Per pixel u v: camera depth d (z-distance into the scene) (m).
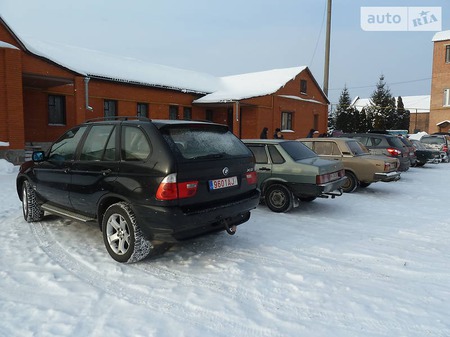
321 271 4.01
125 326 2.90
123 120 4.46
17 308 3.16
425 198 8.58
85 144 4.73
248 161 4.72
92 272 3.94
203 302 3.30
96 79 17.44
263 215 6.61
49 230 5.38
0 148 12.37
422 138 20.80
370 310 3.18
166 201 3.73
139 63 23.14
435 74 33.06
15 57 12.57
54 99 16.88
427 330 2.88
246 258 4.38
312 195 6.69
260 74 27.53
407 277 3.87
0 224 5.70
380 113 47.12
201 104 22.00
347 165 9.03
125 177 4.03
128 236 4.11
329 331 2.87
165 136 3.97
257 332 2.85
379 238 5.23
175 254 4.50
